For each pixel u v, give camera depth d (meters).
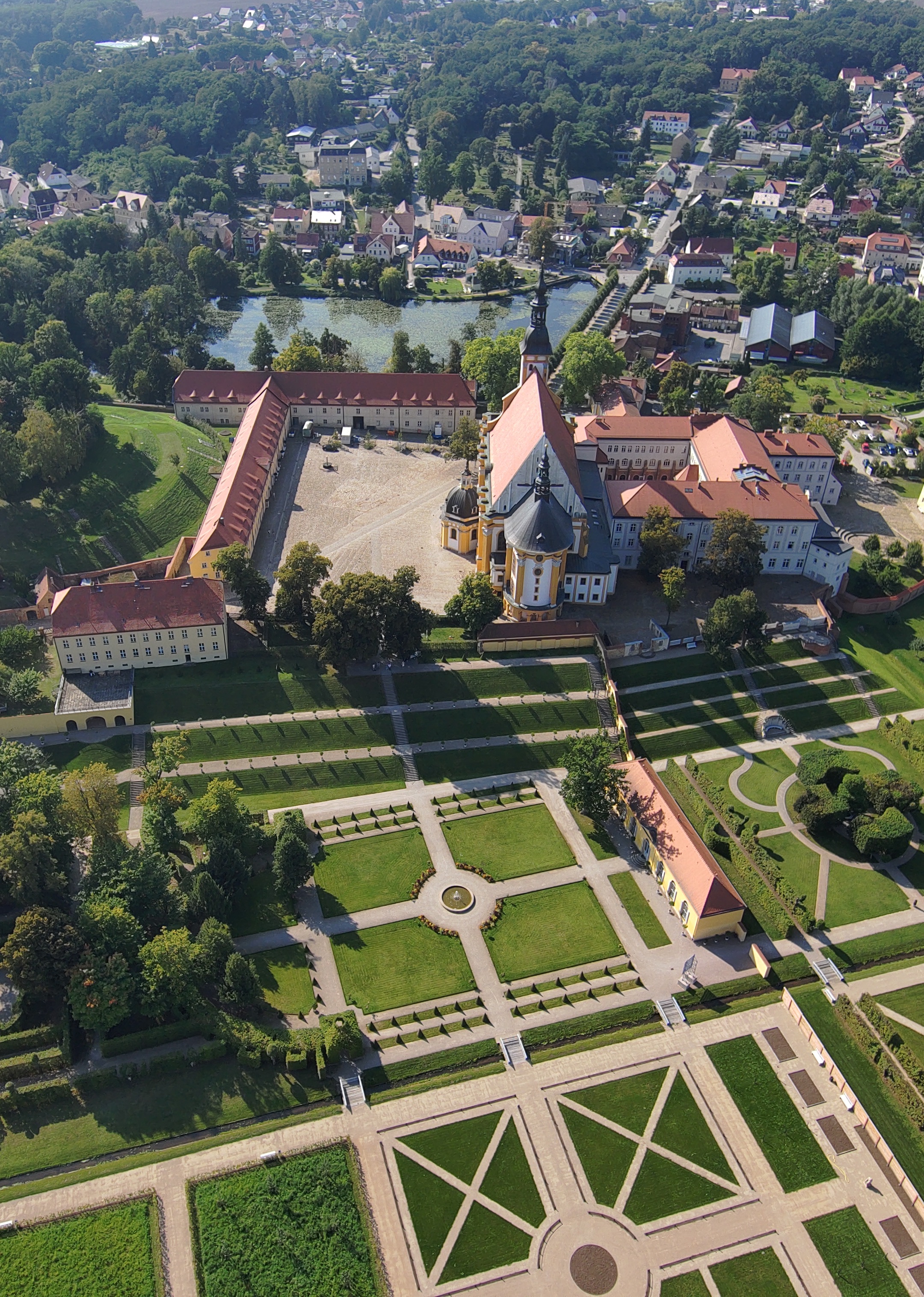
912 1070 132.25
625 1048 136.12
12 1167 120.44
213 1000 139.62
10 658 190.25
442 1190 118.81
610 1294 110.12
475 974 145.00
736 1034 138.62
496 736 186.75
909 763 186.12
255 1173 119.38
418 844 165.88
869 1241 116.31
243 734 182.12
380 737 184.62
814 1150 125.38
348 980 143.50
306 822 169.00
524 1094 129.75
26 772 160.88
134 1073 129.88
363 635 186.25
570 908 155.88
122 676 189.88
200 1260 111.44
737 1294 110.75
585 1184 120.19
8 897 152.12
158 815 155.88
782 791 180.12
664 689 198.25
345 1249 112.69
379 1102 128.25
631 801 168.50
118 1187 118.19
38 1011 138.25
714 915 149.25
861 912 157.62
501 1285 110.44
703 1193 120.00
